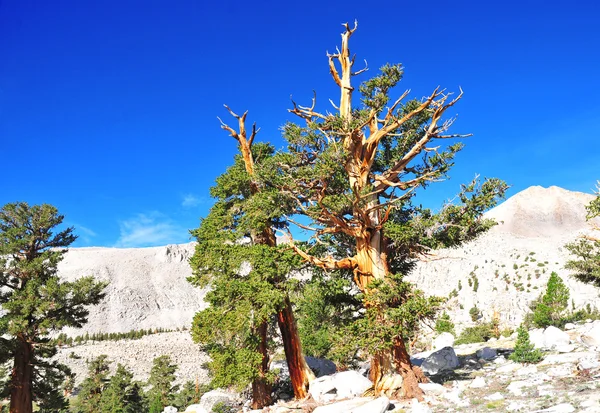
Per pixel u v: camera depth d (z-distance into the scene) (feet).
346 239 71.67
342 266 66.03
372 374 61.36
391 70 61.11
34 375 119.85
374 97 61.05
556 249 532.73
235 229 83.41
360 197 57.36
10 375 115.55
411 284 56.49
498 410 43.14
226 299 73.97
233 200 85.92
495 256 549.54
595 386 45.16
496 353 84.99
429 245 65.26
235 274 76.23
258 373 72.49
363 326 54.85
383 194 71.51
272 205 67.10
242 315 69.97
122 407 173.88
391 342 53.16
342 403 57.47
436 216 62.34
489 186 61.93
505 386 54.49
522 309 410.72
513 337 120.26
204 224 85.56
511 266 510.17
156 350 344.90
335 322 76.89
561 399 42.11
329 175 61.11
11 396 112.57
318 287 69.31
